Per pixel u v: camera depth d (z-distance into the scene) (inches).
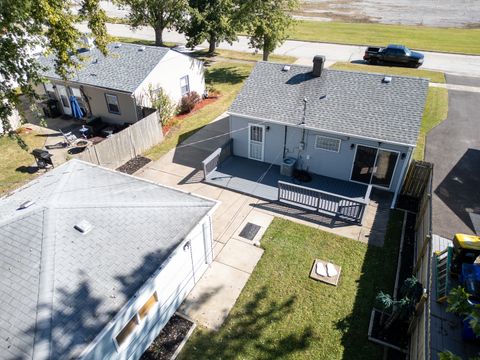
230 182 592.1
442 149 677.9
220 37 1170.6
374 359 324.5
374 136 518.6
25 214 320.8
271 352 332.5
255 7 1013.8
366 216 510.0
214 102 940.0
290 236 474.0
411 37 1523.1
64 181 394.3
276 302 381.7
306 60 1275.8
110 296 273.7
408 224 494.0
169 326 357.1
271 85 631.8
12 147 706.2
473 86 995.9
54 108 842.2
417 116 521.0
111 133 754.8
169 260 310.0
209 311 372.5
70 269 280.5
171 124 813.9
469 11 2027.6
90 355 252.1
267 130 609.0
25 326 242.4
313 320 362.0
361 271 419.2
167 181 599.2
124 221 332.8
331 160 582.6
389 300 335.3
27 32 528.1
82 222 314.8
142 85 732.7
